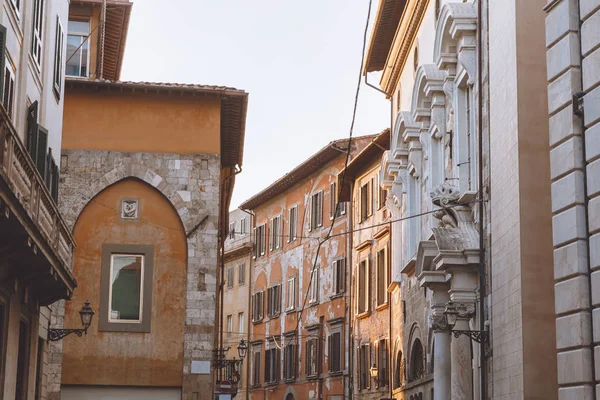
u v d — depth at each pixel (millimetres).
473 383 25172
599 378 15695
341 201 54312
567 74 17094
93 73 38812
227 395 38625
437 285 26188
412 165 34594
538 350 19688
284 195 63531
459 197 24609
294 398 59375
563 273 16922
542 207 20172
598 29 16219
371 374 45719
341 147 54406
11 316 22688
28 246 19984
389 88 40719
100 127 34781
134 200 34594
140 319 33844
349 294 52094
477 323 23922
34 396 26594
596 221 16109
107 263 34094
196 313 34000
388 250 44406
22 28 23891
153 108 35125
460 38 25656
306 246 59312
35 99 25875
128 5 39125
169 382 33562
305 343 58531
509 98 21203
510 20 21281
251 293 68188
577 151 16781
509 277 20859
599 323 15812
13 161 19016
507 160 21281
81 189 34344
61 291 25969
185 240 34469
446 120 29500
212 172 34875
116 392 33438
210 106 35344
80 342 33469
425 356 32156
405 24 35750
